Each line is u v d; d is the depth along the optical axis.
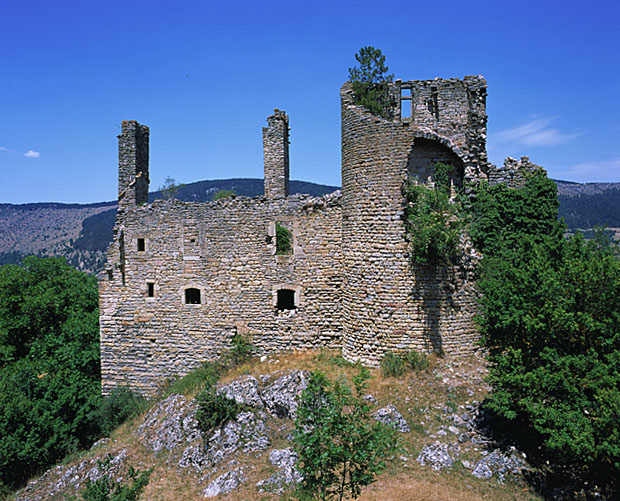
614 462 9.85
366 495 11.17
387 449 9.22
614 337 10.72
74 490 16.00
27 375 21.98
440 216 16.50
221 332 20.59
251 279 20.33
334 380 16.31
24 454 18.31
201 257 20.67
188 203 20.77
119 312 21.44
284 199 20.05
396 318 16.88
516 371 11.46
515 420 13.28
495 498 10.91
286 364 18.80
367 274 17.44
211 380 18.73
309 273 19.88
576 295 11.62
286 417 15.71
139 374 21.34
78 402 21.02
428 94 21.31
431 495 11.02
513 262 17.39
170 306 20.98
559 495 10.74
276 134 22.23
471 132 19.81
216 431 15.65
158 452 16.36
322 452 9.10
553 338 11.51
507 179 21.34
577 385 10.83
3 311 30.09
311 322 19.92
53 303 30.75
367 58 21.20
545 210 19.53
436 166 19.88
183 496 13.34
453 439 13.24
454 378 15.55
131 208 21.31
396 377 16.11
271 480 12.81
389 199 17.00
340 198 19.41
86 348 24.38
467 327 17.12
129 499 11.36
